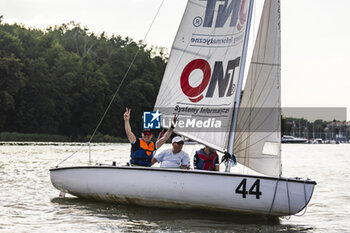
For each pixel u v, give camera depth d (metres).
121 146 92.75
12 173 31.69
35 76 130.12
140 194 17.92
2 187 24.44
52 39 157.00
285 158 67.12
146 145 18.81
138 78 162.38
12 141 110.12
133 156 18.80
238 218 17.28
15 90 123.94
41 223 15.88
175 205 17.69
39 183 26.30
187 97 18.89
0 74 122.94
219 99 18.56
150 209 18.27
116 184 18.28
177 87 18.98
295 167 46.31
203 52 18.81
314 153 90.88
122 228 15.30
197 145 81.81
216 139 18.47
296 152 96.44
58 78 137.00
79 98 141.50
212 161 18.73
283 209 16.97
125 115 18.73
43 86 130.62
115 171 18.27
